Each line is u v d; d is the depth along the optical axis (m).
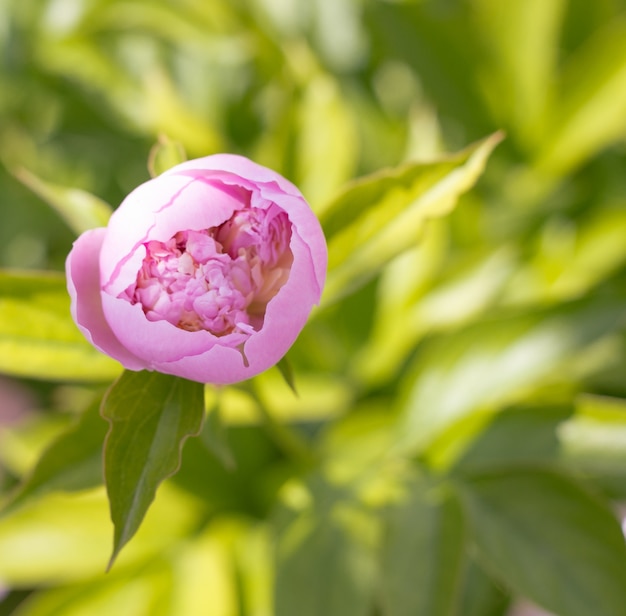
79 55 0.86
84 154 0.87
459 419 0.76
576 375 0.79
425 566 0.73
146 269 0.67
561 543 0.73
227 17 0.84
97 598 0.79
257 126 0.86
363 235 0.71
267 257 0.67
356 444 0.78
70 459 0.69
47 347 0.70
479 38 0.84
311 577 0.74
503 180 0.86
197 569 0.79
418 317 0.81
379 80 0.87
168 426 0.67
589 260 0.83
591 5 0.86
